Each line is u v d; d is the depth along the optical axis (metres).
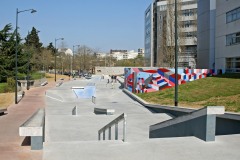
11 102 30.78
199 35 55.81
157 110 23.00
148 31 111.62
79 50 138.75
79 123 16.92
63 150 7.39
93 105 28.66
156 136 11.85
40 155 7.02
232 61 40.78
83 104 29.78
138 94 35.34
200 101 23.09
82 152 7.23
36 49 102.19
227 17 41.59
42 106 27.66
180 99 25.50
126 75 42.81
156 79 37.12
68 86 53.62
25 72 58.84
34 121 8.08
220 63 43.88
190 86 31.69
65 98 36.94
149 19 109.38
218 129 12.52
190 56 85.19
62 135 14.05
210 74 39.47
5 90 39.22
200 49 55.41
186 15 87.56
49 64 107.56
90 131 14.93
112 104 28.84
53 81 70.38
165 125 10.97
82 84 59.16
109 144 7.91
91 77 90.56
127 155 7.00
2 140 12.37
